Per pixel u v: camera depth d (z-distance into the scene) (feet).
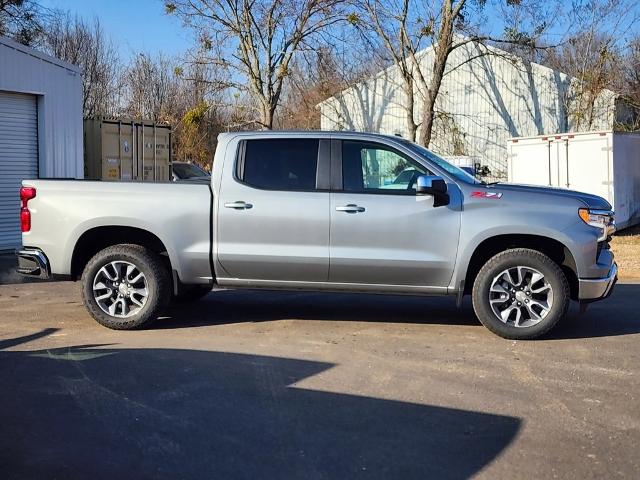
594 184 49.83
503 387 16.84
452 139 89.56
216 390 16.53
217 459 12.71
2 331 22.75
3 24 77.30
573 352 20.07
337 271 21.83
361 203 21.48
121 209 22.57
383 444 13.38
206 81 88.74
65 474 12.10
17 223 43.96
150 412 15.07
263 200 21.90
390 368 18.38
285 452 13.01
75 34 106.11
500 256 21.18
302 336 21.94
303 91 93.56
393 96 91.50
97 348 20.45
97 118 54.85
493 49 86.53
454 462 12.61
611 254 22.06
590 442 13.55
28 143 44.34
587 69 79.92
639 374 17.95
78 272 23.71
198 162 104.53
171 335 22.12
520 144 53.62
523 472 12.21
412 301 28.14
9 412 15.06
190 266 22.50
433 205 21.21
